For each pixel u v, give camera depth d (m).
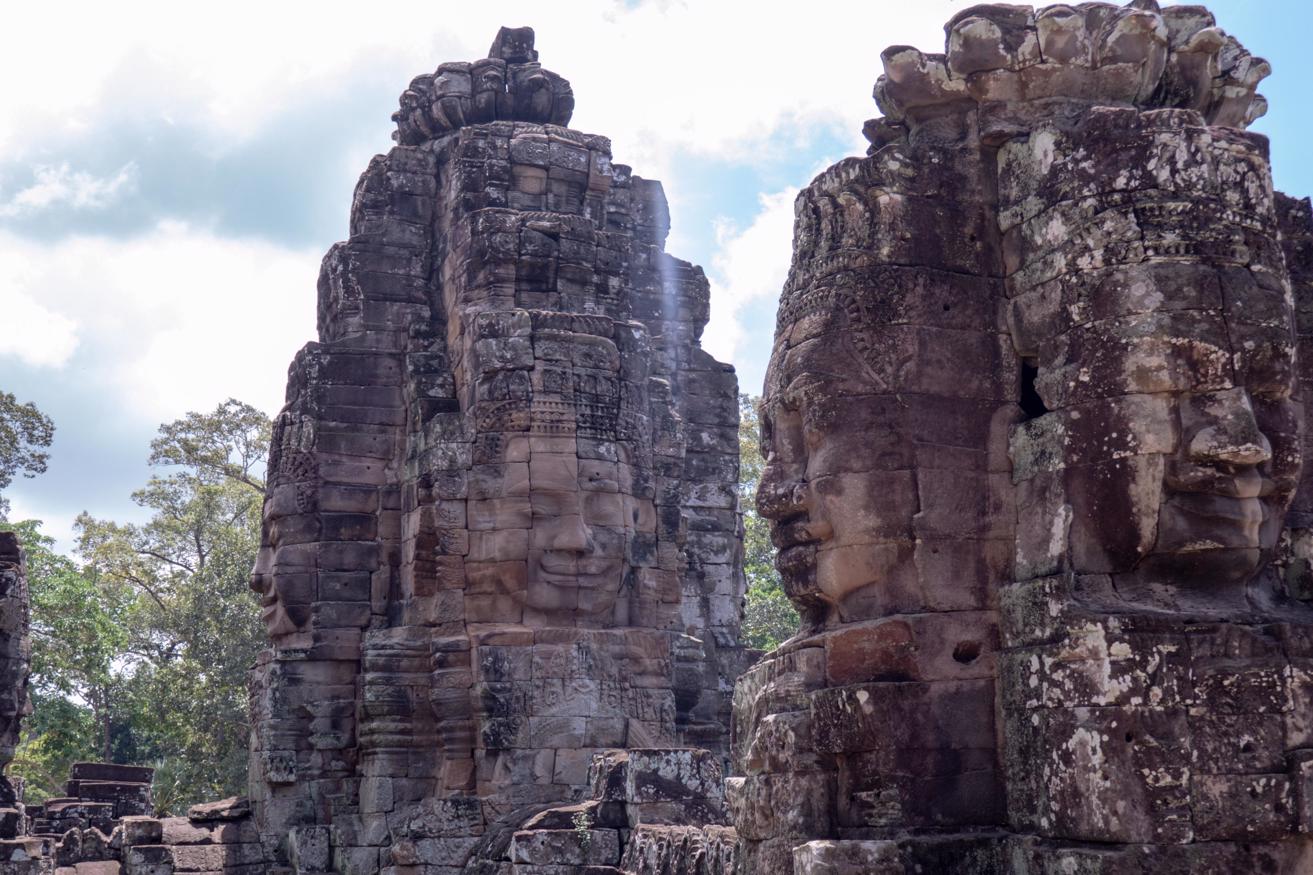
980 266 9.65
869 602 9.40
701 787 13.60
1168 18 9.86
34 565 38.66
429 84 21.89
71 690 39.50
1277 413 8.80
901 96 9.92
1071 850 8.29
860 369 9.50
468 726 17.89
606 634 17.94
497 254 19.33
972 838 8.87
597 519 18.25
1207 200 8.83
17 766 43.75
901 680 9.17
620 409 18.64
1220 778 8.15
